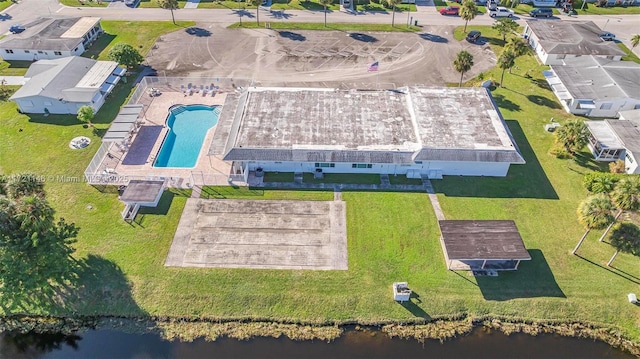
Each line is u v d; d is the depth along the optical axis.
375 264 46.81
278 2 103.31
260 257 47.31
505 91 73.06
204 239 48.94
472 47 85.25
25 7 99.81
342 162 55.31
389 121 60.22
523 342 41.72
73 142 61.44
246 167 56.12
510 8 101.44
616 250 47.62
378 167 57.09
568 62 75.50
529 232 50.03
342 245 48.66
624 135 59.66
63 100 65.19
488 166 56.41
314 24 93.06
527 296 44.28
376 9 100.12
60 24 85.31
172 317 43.09
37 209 40.62
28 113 67.00
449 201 53.81
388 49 84.38
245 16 96.25
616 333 42.31
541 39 81.44
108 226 50.06
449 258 44.41
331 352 40.91
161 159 60.00
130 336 41.94
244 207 52.62
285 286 44.88
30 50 79.25
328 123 59.69
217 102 70.19
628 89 67.00
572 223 51.09
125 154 60.09
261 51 83.06
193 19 94.81
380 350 41.09
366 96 64.75
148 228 49.97
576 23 87.31
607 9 101.44
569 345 41.59
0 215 38.94
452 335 42.06
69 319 43.12
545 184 56.16
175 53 82.25
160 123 65.81
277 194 54.50
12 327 42.69
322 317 43.09
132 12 97.81
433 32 90.69
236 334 42.03
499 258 44.31
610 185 52.44
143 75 75.81
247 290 44.59
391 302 43.91
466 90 65.56
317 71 77.38
